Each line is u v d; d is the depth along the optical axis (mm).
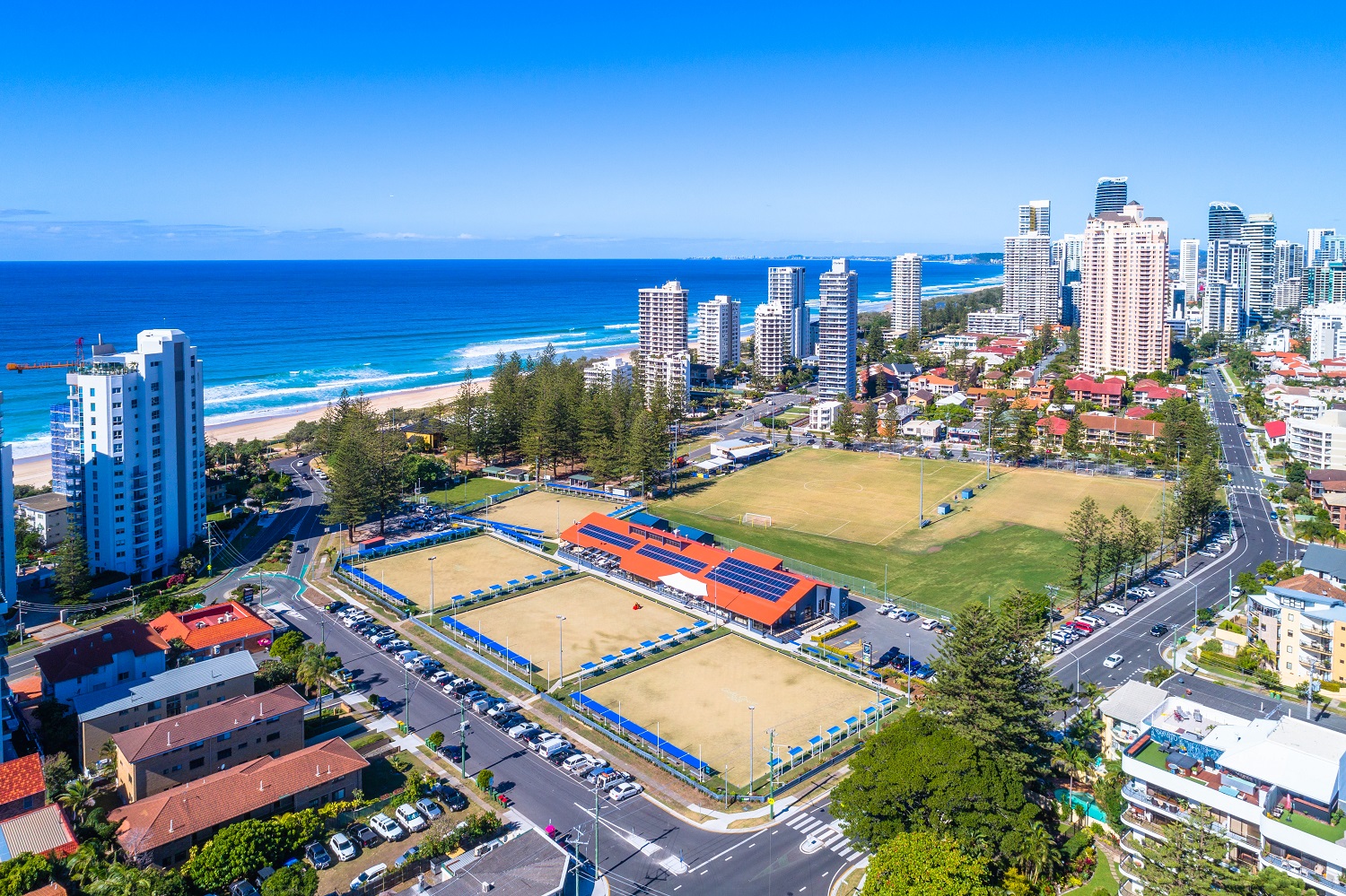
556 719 138750
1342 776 97812
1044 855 96625
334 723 137250
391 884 100500
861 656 160500
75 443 192000
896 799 101812
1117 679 151625
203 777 118250
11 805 104562
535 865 97875
